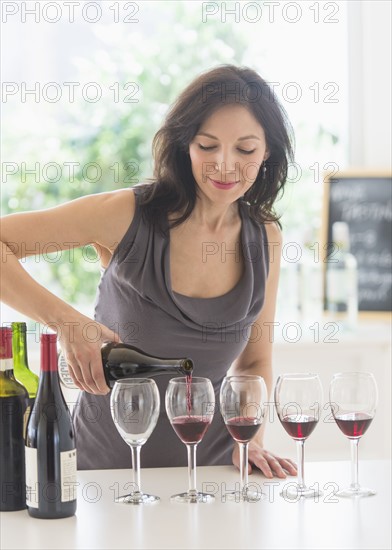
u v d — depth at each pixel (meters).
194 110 2.12
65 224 2.16
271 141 2.25
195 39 3.98
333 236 3.95
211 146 2.13
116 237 2.23
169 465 2.29
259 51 4.04
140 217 2.22
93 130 3.94
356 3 4.05
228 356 2.33
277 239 2.44
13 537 1.60
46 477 1.70
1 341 1.78
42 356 1.72
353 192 3.98
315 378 1.82
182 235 2.26
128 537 1.59
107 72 3.94
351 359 3.69
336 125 4.11
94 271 3.94
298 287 3.91
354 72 4.08
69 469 1.71
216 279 2.30
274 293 2.49
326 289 3.88
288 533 1.61
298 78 4.08
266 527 1.64
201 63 3.99
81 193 3.95
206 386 1.78
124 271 2.24
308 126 4.10
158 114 3.97
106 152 3.95
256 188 2.35
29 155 3.91
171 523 1.67
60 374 2.23
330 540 1.57
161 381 2.26
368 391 1.81
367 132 4.07
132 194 2.25
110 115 3.95
